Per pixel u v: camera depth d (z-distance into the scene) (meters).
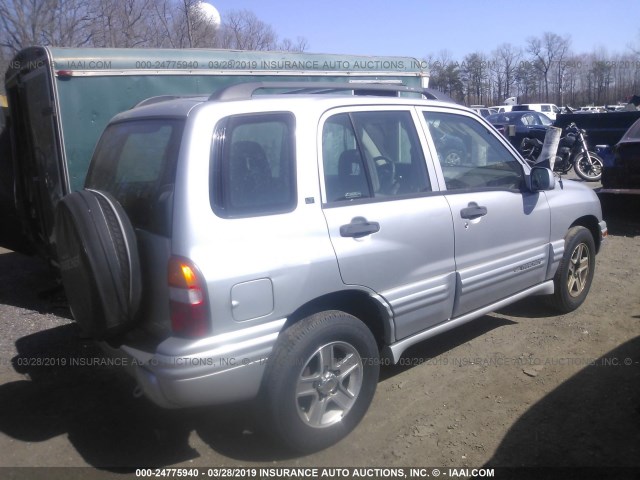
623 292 5.85
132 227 3.09
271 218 3.11
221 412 3.86
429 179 3.92
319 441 3.34
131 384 4.26
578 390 3.93
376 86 4.16
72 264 3.15
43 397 4.09
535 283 4.77
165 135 3.19
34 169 6.42
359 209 3.46
